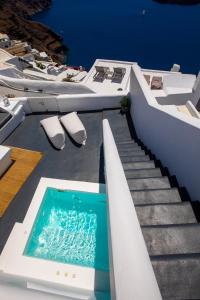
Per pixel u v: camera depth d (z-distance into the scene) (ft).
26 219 21.52
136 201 15.46
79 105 35.94
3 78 50.75
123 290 6.73
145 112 26.35
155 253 10.87
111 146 18.45
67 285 16.87
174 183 18.84
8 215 22.40
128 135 32.14
